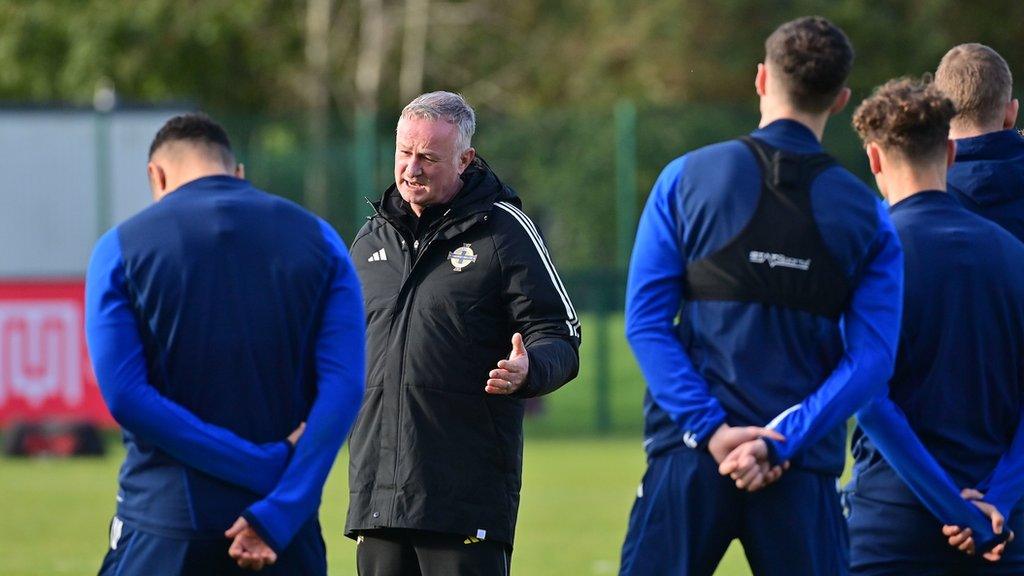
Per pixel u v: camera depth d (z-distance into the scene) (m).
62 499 43.88
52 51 104.44
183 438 14.32
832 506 15.76
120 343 14.46
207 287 14.64
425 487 16.98
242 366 14.66
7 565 31.64
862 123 17.08
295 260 14.92
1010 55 110.69
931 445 16.55
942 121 16.69
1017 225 17.72
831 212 15.50
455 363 17.19
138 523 14.64
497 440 17.25
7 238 60.69
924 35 104.44
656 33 108.19
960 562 16.67
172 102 61.81
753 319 15.49
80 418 59.50
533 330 17.12
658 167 67.19
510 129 68.69
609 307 65.50
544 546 34.38
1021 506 16.88
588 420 65.50
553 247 68.19
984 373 16.52
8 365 59.59
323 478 14.69
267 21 109.69
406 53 109.31
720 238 15.62
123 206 61.56
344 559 32.28
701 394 15.38
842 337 15.70
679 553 15.72
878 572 16.84
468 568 17.02
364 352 15.21
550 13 115.38
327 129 68.19
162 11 102.62
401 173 17.30
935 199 16.78
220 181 15.16
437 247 17.48
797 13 106.31
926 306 16.47
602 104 109.44
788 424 15.16
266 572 14.73
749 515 15.58
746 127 67.25
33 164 61.16
